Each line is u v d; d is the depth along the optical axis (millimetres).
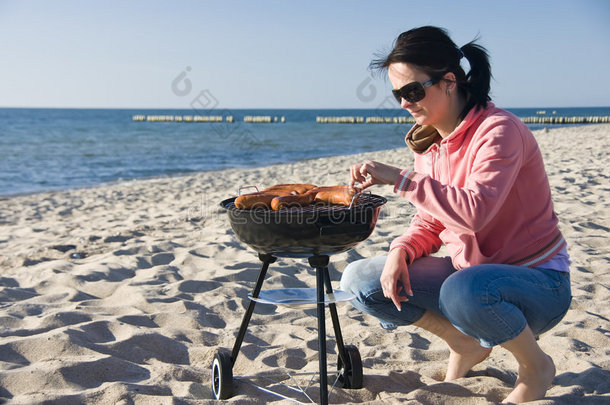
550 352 2236
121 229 5441
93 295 3230
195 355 2303
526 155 1658
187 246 4422
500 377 2033
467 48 1701
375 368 2148
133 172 14414
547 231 1729
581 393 1788
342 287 2055
